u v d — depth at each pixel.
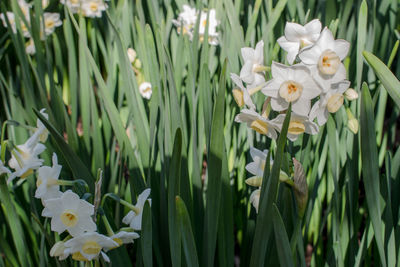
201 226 0.62
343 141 0.65
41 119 0.53
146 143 0.63
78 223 0.51
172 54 0.83
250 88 0.54
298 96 0.50
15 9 0.76
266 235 0.54
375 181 0.53
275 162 0.51
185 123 0.71
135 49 0.87
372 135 0.51
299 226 0.53
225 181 0.58
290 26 0.52
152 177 0.64
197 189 0.62
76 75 0.76
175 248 0.55
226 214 0.59
